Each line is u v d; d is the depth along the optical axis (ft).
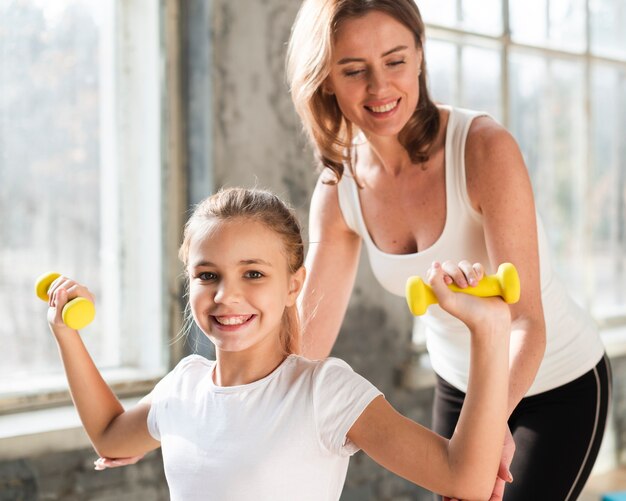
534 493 4.91
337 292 5.70
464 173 4.80
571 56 11.39
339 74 4.88
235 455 3.79
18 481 6.74
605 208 12.05
